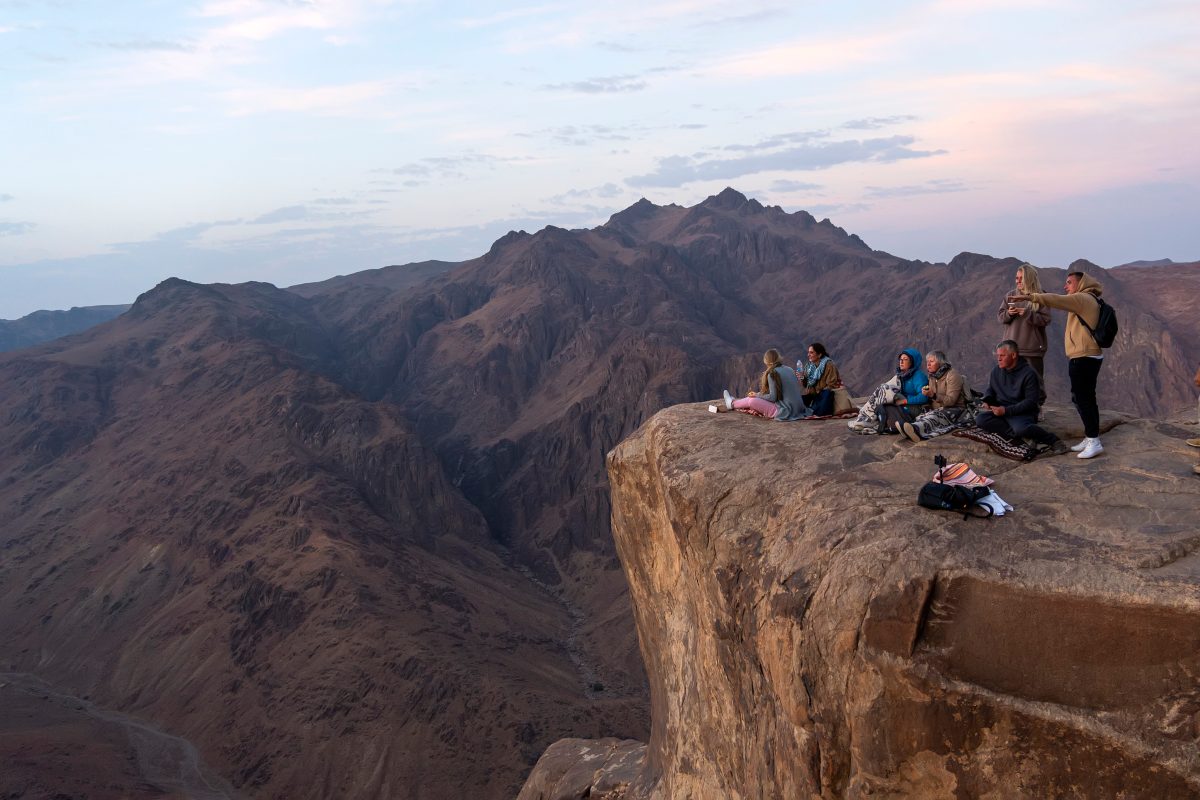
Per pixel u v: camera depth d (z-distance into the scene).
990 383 11.30
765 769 10.45
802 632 9.37
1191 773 7.46
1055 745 8.04
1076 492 9.55
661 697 15.02
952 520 9.29
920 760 8.65
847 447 11.94
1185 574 7.81
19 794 104.81
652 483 14.31
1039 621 8.10
